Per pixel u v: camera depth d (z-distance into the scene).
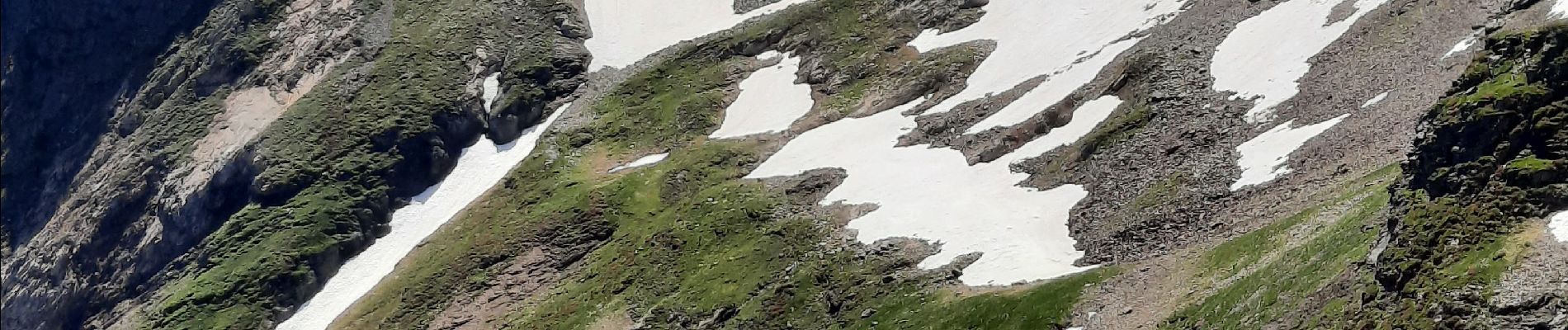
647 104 104.69
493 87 115.06
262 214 107.88
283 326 97.44
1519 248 31.08
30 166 143.12
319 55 126.31
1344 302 33.88
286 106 122.75
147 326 101.00
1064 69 77.25
